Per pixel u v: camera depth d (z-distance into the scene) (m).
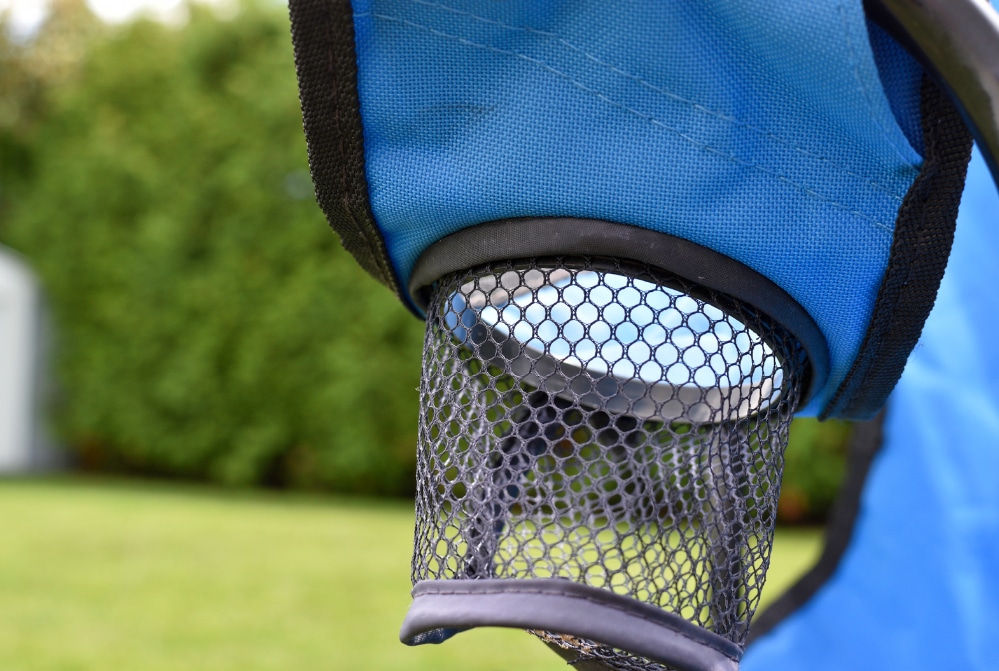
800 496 6.48
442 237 0.51
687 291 0.48
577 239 0.47
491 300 0.55
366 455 7.55
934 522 1.31
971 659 1.27
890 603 1.35
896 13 0.42
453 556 0.49
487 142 0.48
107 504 6.88
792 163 0.47
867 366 0.52
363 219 0.52
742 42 0.45
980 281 1.22
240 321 7.95
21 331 8.99
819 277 0.48
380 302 7.41
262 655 3.06
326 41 0.48
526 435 0.55
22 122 10.09
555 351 0.57
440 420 0.51
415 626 0.46
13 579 4.20
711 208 0.47
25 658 2.99
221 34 8.12
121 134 8.63
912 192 0.47
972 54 0.41
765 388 0.55
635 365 0.48
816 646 1.41
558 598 0.44
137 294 8.40
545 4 0.46
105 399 8.76
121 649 3.12
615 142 0.46
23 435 9.11
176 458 8.50
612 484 0.54
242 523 6.02
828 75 0.44
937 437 1.30
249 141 7.86
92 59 9.05
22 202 9.59
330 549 5.05
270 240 7.80
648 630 0.43
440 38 0.47
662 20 0.45
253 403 8.04
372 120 0.49
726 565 0.48
